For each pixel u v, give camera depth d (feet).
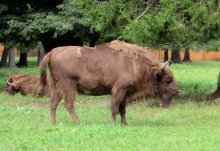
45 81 107.14
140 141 85.40
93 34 181.37
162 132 95.25
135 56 105.19
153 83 106.42
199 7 128.16
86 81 104.06
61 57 104.22
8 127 99.30
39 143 82.28
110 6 145.89
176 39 139.13
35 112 125.70
